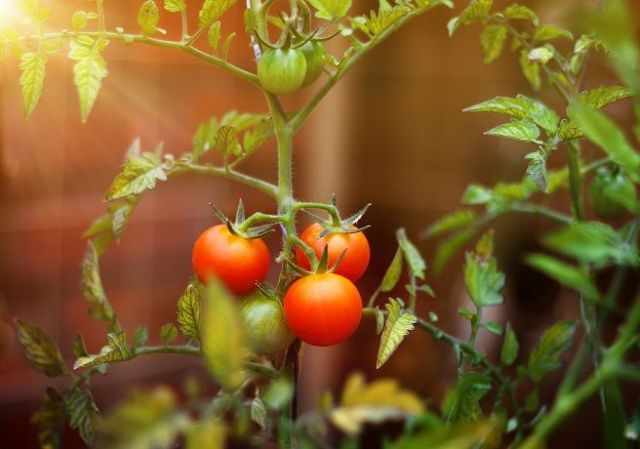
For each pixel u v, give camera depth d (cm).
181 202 120
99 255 64
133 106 114
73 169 112
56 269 112
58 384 108
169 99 117
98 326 116
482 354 60
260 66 52
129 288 117
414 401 39
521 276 120
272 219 52
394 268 57
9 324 107
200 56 53
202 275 52
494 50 67
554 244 40
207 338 36
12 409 105
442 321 124
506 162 125
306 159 130
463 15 63
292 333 53
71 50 50
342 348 126
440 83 128
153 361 116
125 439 36
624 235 58
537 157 52
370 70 129
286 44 51
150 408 36
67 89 110
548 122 52
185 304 50
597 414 103
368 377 125
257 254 52
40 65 51
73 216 113
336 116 128
